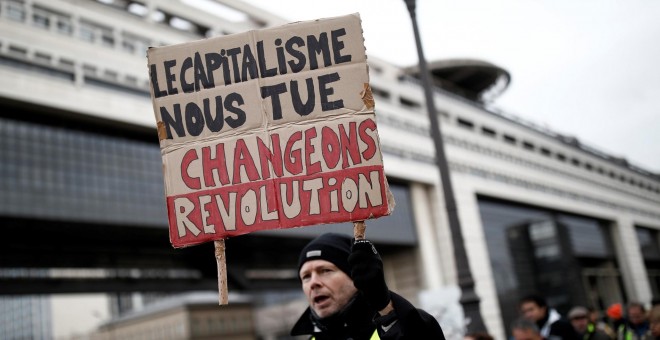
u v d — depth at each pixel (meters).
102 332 100.81
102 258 40.31
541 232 63.56
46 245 34.78
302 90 2.88
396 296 2.37
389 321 2.27
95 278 40.94
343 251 2.93
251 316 96.38
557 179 67.31
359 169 2.77
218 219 2.81
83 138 32.84
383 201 2.73
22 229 30.98
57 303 121.75
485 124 60.09
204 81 2.94
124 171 34.12
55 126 31.72
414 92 53.31
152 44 36.16
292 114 2.86
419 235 49.28
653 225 86.75
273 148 2.84
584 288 65.62
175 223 2.83
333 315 2.88
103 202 32.34
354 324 2.84
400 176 47.38
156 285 43.75
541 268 62.38
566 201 67.19
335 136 2.81
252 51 2.94
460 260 9.42
